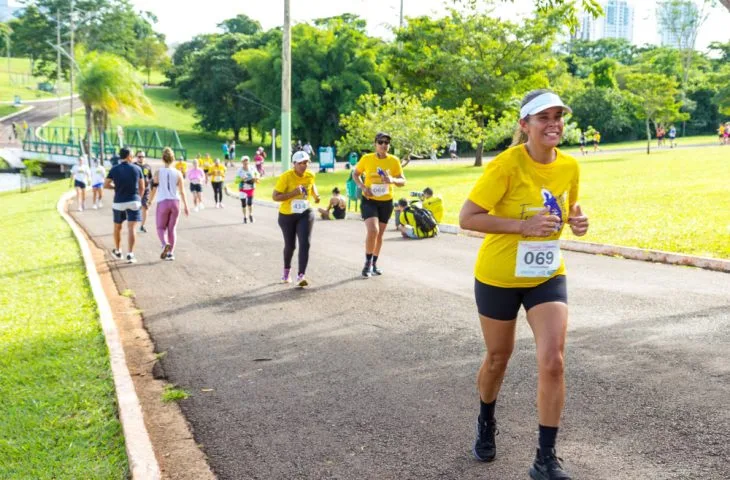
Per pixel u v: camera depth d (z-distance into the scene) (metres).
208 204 26.81
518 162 3.71
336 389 5.59
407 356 6.38
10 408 5.26
